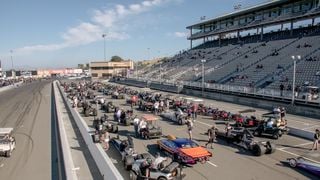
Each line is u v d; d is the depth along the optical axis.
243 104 42.19
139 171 15.00
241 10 70.06
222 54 71.75
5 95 70.12
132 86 81.81
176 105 38.38
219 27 82.38
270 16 65.75
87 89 68.88
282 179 15.30
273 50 58.16
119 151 19.64
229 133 22.06
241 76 52.88
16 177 16.98
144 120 24.56
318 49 48.38
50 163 19.11
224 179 15.34
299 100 36.28
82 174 16.41
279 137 23.88
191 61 79.69
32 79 151.00
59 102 49.66
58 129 28.72
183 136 24.31
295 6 59.88
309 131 23.97
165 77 74.94
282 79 44.47
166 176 14.23
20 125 31.48
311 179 15.28
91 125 29.06
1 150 20.20
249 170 16.58
